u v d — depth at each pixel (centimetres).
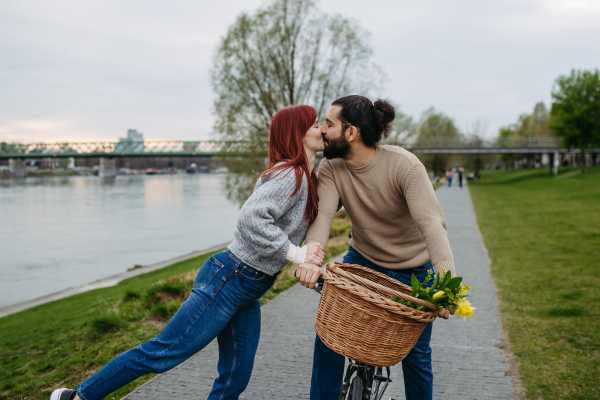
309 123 201
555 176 5000
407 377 225
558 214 1520
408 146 3944
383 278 203
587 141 4322
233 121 1936
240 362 212
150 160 15325
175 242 2002
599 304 482
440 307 168
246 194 1973
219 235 2181
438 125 6838
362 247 232
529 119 8725
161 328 443
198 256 1411
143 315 482
